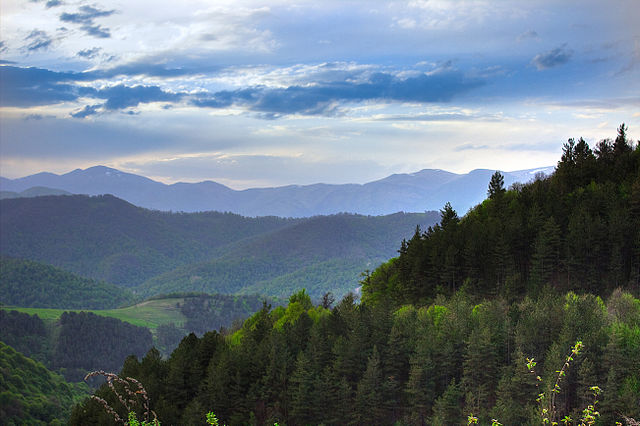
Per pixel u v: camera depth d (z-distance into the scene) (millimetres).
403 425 79875
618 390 64938
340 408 81812
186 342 109000
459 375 84438
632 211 110438
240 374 91500
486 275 112375
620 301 85188
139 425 13867
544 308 83125
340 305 117125
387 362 86125
